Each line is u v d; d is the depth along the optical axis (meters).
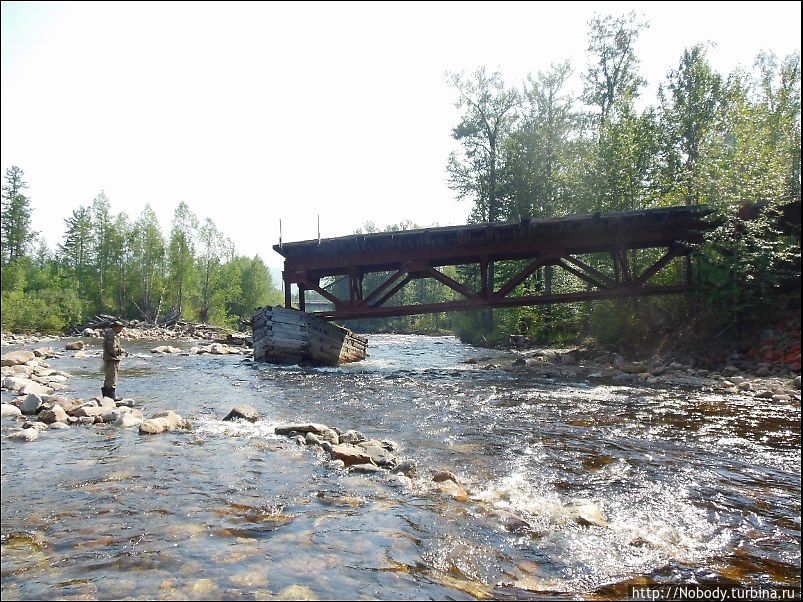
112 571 3.42
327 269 24.92
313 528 4.22
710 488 5.41
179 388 13.74
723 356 16.03
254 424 8.85
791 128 24.86
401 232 19.77
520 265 36.62
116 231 65.12
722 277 16.47
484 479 5.79
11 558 3.64
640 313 22.23
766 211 16.17
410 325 79.88
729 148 19.84
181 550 3.77
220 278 76.75
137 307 64.19
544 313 34.09
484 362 23.16
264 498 5.01
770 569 3.56
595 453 6.93
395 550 3.78
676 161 27.61
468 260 23.23
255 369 18.97
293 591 3.12
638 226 18.89
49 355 23.41
